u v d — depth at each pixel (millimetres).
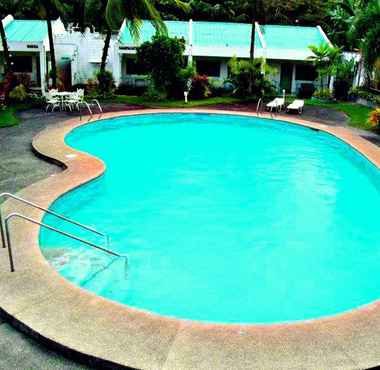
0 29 23438
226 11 41531
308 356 5223
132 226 10273
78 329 5605
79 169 12281
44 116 20547
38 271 6938
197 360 5133
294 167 15180
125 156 15961
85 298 6281
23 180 11523
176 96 27000
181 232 10078
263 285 8016
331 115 22938
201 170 14656
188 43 30094
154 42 25516
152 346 5348
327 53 28219
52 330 5566
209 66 30984
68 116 20594
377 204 12070
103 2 24500
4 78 25688
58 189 10648
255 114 22234
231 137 19250
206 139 18812
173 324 5770
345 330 5711
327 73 28250
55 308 6031
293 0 41438
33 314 5883
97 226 10148
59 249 8766
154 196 12227
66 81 30219
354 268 8727
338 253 9328
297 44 31359
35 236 8156
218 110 23078
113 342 5391
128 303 7246
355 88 27844
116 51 28875
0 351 5363
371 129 19438
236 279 8180
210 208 11562
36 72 29797
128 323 5762
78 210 11031
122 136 18859
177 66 26094
